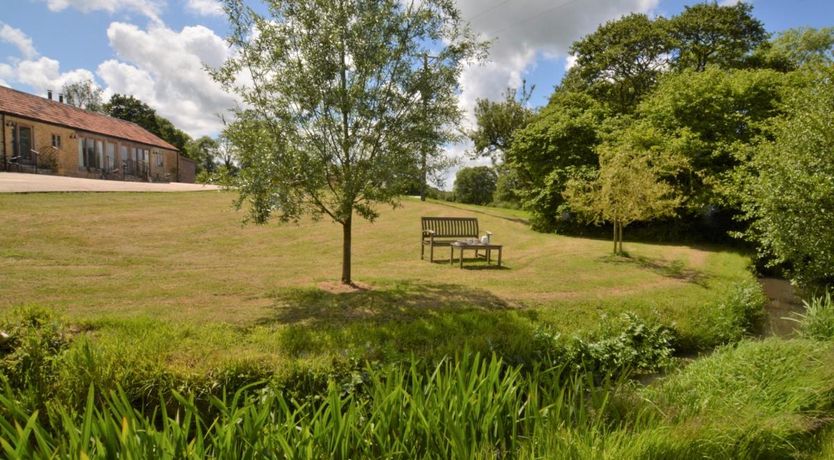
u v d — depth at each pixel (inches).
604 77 1150.3
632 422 134.5
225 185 275.6
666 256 550.0
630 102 1164.5
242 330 218.1
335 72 281.9
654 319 279.3
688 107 721.6
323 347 198.2
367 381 172.9
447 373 130.0
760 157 388.8
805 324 262.1
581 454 106.3
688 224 734.5
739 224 709.3
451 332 227.8
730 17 1027.9
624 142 698.8
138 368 158.4
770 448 133.3
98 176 1132.5
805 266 364.5
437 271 417.1
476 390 122.5
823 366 184.4
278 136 273.1
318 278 358.9
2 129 877.8
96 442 84.4
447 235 496.1
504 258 511.2
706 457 120.3
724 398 165.9
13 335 169.5
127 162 1259.8
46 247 380.2
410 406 114.0
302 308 269.1
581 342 235.8
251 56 277.7
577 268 455.5
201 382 161.6
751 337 298.7
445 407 112.9
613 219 524.4
